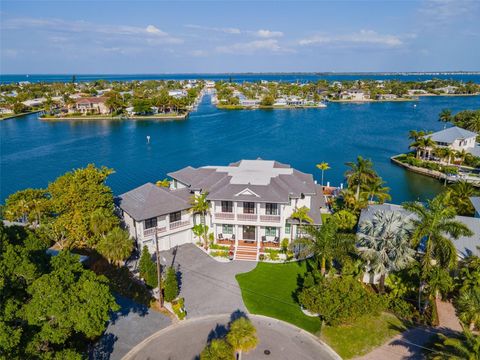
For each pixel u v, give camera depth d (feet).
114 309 90.38
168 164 345.51
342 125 549.13
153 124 577.43
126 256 141.59
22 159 364.38
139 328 113.19
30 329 82.33
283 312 120.88
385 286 131.34
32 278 86.28
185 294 131.13
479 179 274.98
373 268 117.19
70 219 147.54
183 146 421.18
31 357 77.97
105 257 144.77
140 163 349.41
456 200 179.73
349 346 105.29
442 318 115.96
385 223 116.57
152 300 127.54
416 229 112.16
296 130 513.86
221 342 93.71
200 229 167.22
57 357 80.43
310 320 116.88
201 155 378.94
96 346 105.09
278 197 153.89
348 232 163.43
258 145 423.64
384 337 108.27
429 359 86.58
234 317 118.52
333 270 129.59
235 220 159.43
